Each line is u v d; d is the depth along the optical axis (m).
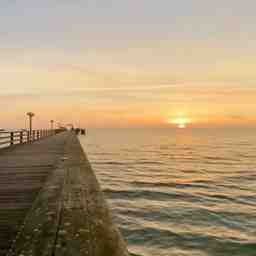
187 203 14.35
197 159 39.62
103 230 2.10
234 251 8.41
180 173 25.94
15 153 10.75
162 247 8.66
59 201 3.01
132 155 46.16
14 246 1.85
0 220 3.02
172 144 82.88
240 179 22.59
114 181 21.25
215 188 18.67
